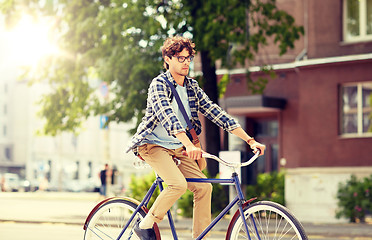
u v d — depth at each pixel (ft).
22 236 36.73
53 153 235.20
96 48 59.06
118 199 17.46
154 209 16.16
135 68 55.01
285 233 14.64
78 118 64.80
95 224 17.80
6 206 80.94
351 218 54.19
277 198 62.08
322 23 65.62
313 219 59.52
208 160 58.80
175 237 16.84
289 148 75.31
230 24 54.19
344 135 65.10
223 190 53.72
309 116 66.28
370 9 63.98
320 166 65.36
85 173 241.96
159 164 15.89
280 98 75.36
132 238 17.07
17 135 246.06
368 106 64.39
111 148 241.76
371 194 53.52
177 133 14.98
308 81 66.54
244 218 15.25
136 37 57.26
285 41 59.98
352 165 63.72
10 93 250.16
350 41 64.49
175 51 15.55
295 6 75.41
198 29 53.26
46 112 66.08
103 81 57.06
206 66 58.85
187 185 16.11
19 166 239.50
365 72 63.98
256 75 76.07
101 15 56.54
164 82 15.66
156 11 56.39
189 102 16.03
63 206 81.41
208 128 58.95
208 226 15.85
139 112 57.62
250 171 40.52
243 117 79.71
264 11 59.41
